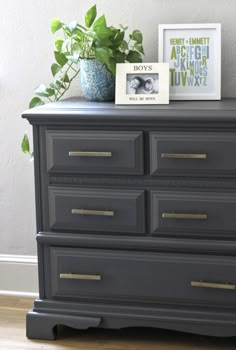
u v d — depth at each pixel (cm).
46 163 307
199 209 296
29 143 356
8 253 364
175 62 326
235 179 293
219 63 322
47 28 346
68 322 314
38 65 350
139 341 316
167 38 327
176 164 295
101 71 321
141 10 336
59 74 348
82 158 302
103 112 296
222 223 296
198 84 325
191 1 331
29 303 355
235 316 300
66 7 343
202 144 291
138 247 305
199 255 301
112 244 306
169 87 324
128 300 309
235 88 333
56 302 316
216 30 322
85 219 307
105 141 298
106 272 308
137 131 296
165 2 333
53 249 312
